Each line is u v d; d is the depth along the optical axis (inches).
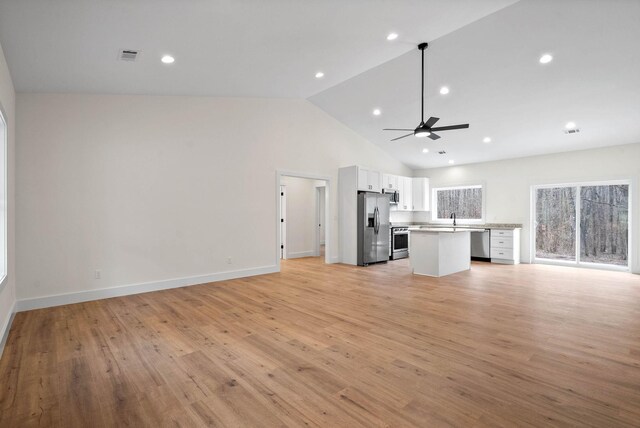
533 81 187.0
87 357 101.0
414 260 237.5
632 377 87.1
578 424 68.0
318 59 167.2
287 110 248.7
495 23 146.6
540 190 287.7
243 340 113.7
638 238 236.2
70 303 160.7
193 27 115.0
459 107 225.8
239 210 221.0
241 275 221.0
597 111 205.0
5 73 119.8
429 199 357.1
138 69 145.8
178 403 76.7
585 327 124.9
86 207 166.4
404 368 93.0
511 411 72.7
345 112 268.4
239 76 177.0
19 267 149.4
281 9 111.2
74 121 163.8
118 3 93.6
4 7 89.0
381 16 128.7
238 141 221.1
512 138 258.7
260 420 70.3
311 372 91.0
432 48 167.9
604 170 250.4
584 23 140.9
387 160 335.9
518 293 177.8
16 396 79.7
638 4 127.6
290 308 151.3
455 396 78.7
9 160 131.3
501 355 101.0
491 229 294.5
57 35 107.6
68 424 69.4
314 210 339.3
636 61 158.9
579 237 267.0
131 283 178.9
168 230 191.3
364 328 125.0
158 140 188.4
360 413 72.4
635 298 167.2
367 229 272.1
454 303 158.6
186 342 112.2
